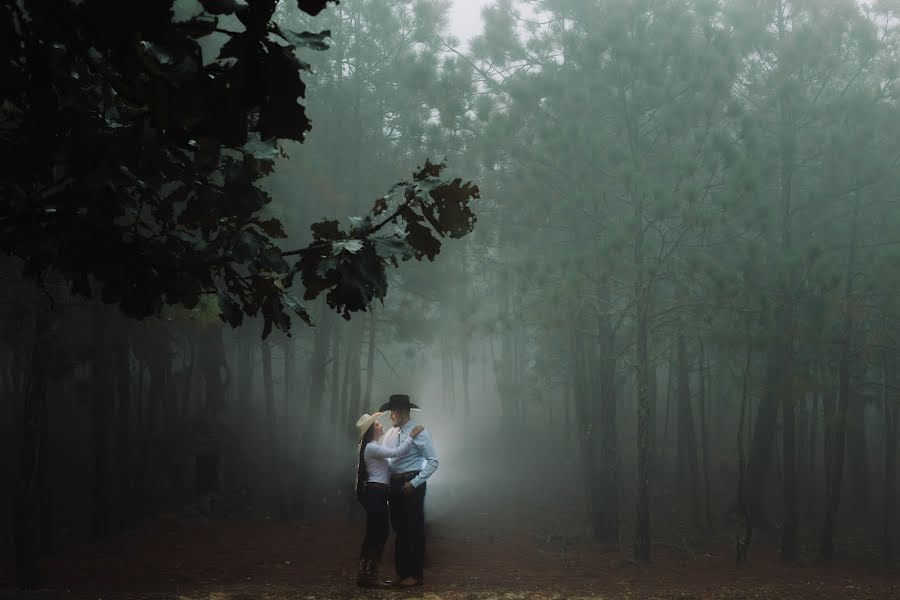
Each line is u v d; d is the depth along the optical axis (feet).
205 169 8.78
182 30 5.73
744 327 51.29
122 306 8.25
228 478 74.43
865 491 77.82
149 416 68.54
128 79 5.96
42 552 50.65
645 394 51.78
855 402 76.28
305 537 59.26
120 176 7.88
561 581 42.96
